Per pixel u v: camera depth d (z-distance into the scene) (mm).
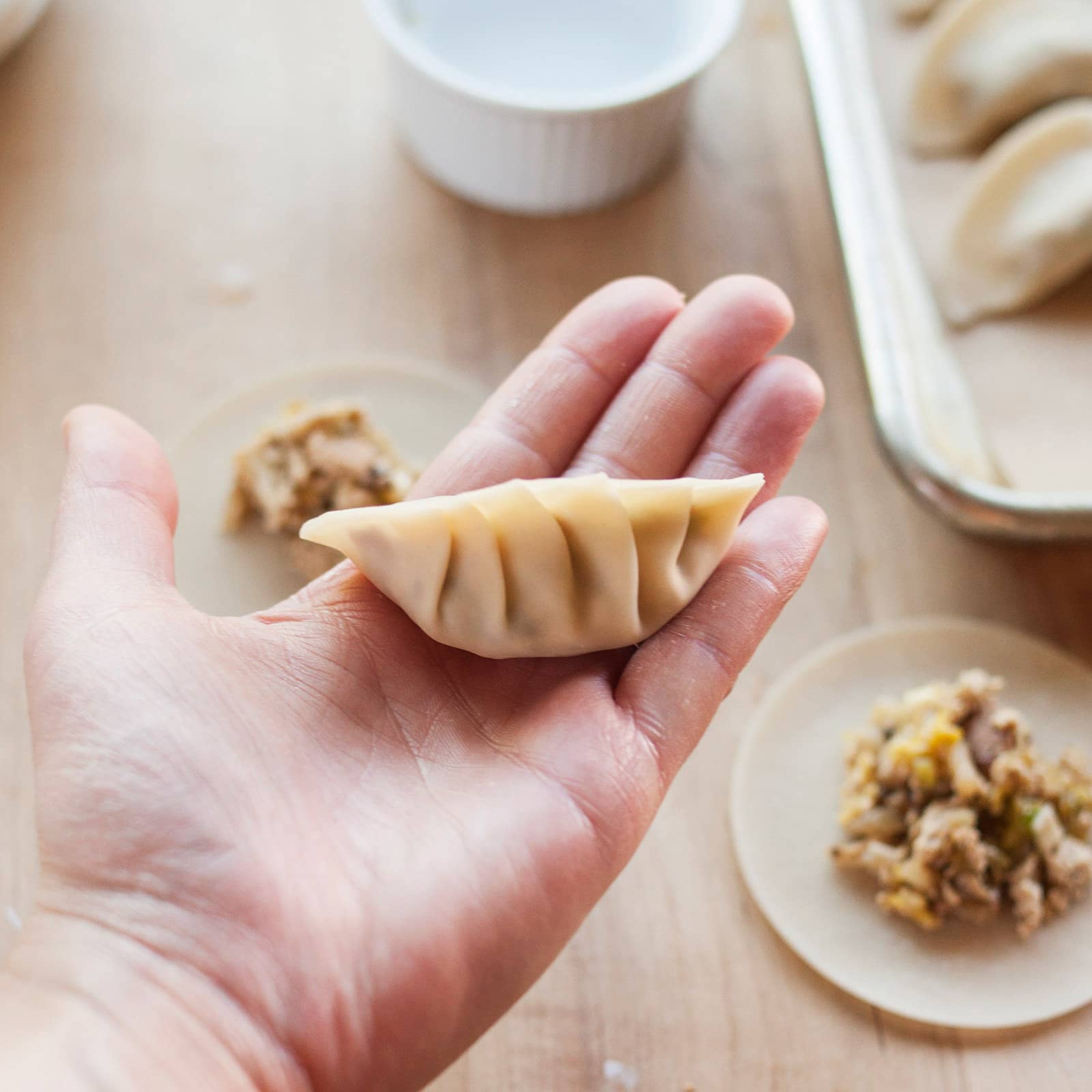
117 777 377
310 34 579
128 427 410
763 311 435
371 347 528
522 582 409
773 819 466
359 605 415
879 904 455
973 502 459
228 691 390
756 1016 447
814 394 430
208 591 483
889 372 480
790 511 417
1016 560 500
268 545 490
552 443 440
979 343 510
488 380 525
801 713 478
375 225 546
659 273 541
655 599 409
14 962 375
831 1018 447
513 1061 442
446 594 410
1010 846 452
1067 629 492
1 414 513
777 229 548
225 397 509
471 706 411
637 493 408
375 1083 382
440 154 542
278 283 535
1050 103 533
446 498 411
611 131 518
